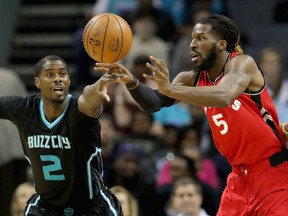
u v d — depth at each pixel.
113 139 13.51
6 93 12.55
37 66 8.29
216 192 12.62
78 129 8.20
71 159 8.27
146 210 12.75
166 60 15.44
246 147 8.45
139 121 13.73
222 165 13.13
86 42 7.99
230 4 18.22
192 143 13.53
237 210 8.60
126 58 15.37
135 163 12.92
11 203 12.43
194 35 8.45
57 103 8.23
